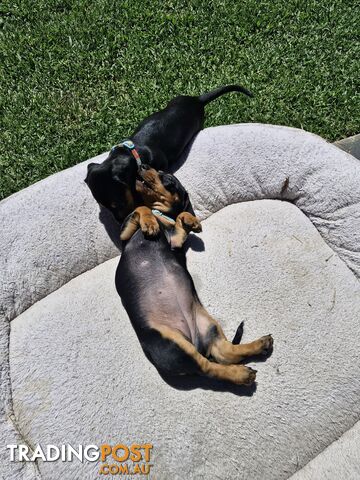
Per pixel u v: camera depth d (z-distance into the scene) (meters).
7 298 0.60
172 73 0.91
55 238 0.64
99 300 0.61
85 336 0.58
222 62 0.93
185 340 0.52
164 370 0.54
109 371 0.56
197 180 0.69
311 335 0.58
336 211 0.65
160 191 0.61
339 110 0.88
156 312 0.55
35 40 0.94
